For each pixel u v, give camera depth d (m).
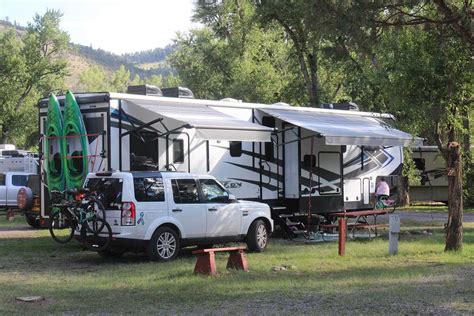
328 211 17.94
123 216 11.37
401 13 12.12
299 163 17.12
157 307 7.56
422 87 14.15
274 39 38.28
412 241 15.19
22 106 59.53
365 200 19.52
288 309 7.37
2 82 57.50
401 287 8.80
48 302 7.91
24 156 27.73
